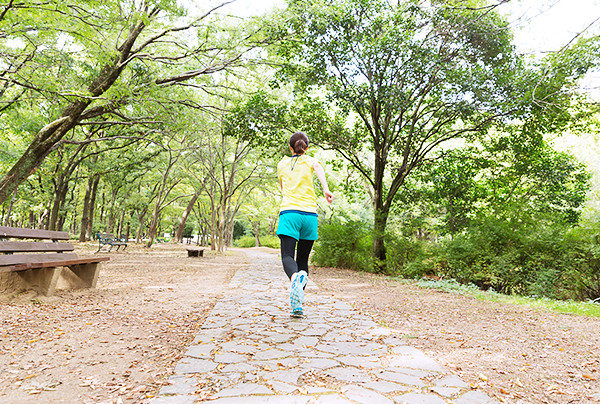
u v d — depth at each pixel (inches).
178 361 103.4
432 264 420.8
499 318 195.0
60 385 90.4
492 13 445.1
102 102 370.3
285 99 603.5
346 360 105.9
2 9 295.4
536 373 105.7
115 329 146.1
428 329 157.2
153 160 861.8
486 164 592.1
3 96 531.8
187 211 1393.9
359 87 481.1
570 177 603.2
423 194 667.4
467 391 85.7
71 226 1674.5
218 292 257.8
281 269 476.7
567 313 216.8
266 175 1047.6
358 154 726.5
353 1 459.2
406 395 81.9
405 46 438.6
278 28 462.0
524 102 426.6
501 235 381.4
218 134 912.3
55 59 427.5
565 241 344.5
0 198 384.8
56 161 698.8
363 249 517.3
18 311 166.1
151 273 386.3
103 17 353.4
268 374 93.2
